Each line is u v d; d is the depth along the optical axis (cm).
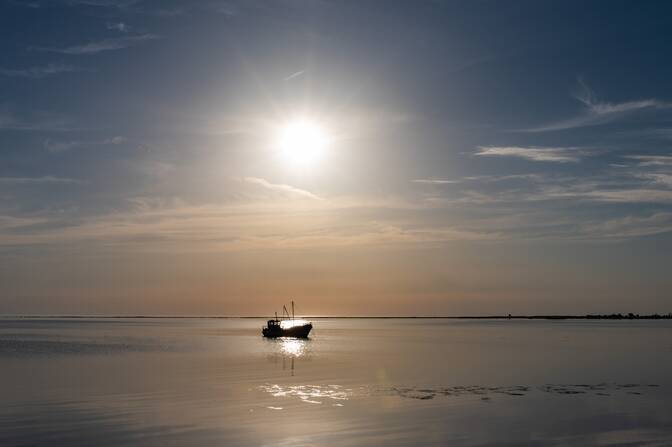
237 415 4403
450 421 4234
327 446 3600
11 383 6088
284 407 4716
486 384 6084
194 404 4841
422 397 5225
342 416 4378
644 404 4919
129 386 5866
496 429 4009
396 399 5100
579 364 8212
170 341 14600
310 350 11288
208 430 3950
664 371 7300
